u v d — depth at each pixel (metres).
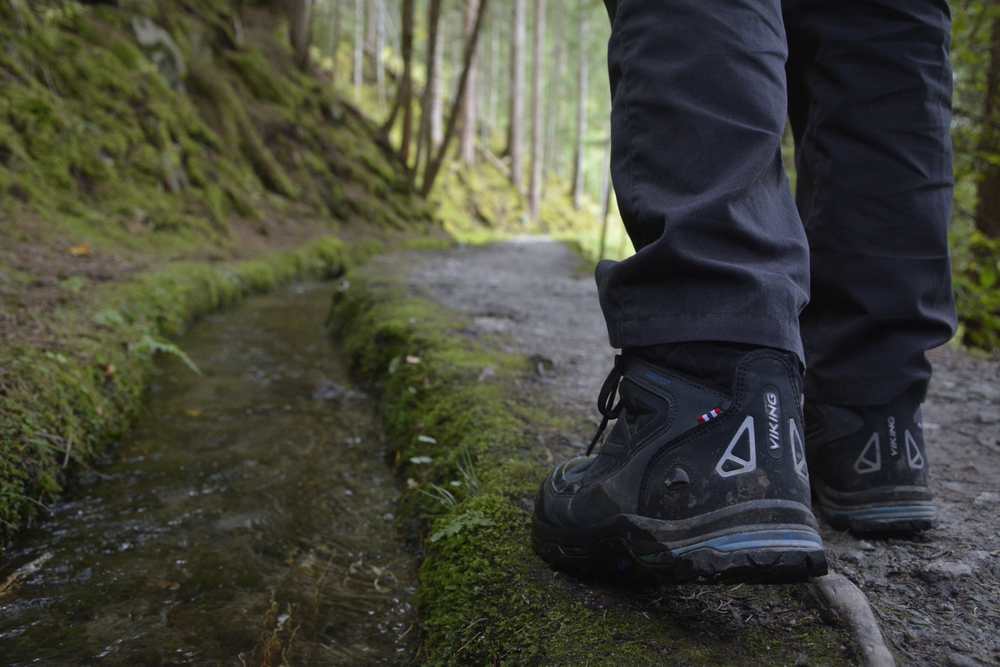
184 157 8.06
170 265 5.08
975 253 3.77
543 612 1.13
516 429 2.00
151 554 1.64
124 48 8.16
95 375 2.49
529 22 39.41
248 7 15.79
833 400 1.33
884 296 1.26
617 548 1.05
